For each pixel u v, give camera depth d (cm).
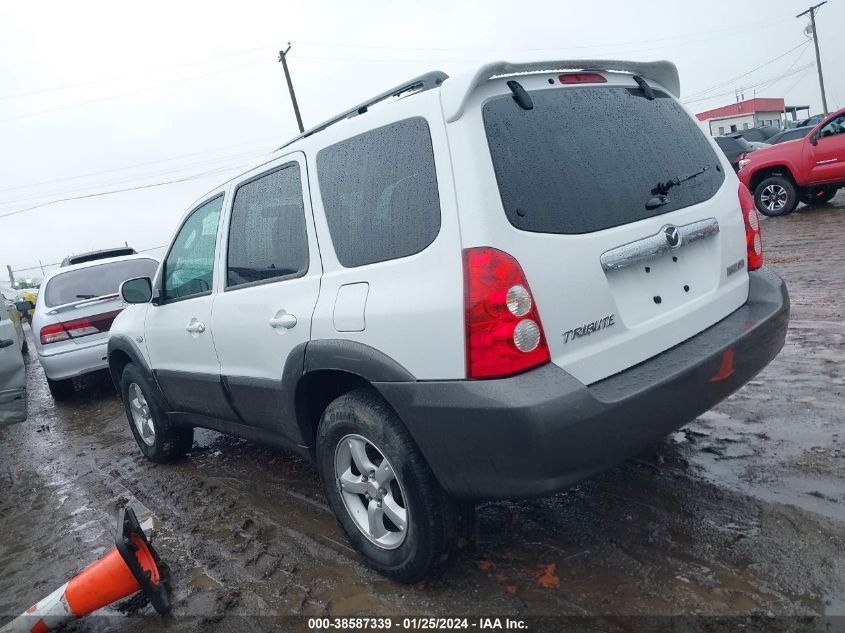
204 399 400
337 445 293
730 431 373
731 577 253
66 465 552
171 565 337
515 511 324
